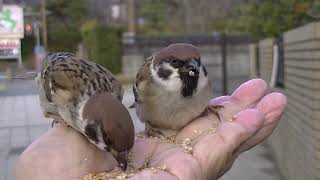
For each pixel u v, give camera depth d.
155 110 0.64
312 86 0.90
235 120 0.61
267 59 1.71
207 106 0.65
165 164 0.57
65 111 0.59
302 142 0.98
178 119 0.64
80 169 0.56
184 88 0.63
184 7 6.29
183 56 0.63
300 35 1.00
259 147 1.46
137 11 6.34
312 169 0.90
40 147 0.57
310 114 0.91
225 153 0.59
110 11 6.08
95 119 0.55
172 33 5.91
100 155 0.57
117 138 0.54
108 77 0.61
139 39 4.23
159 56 0.64
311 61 0.90
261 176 1.20
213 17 6.11
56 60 0.63
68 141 0.57
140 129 0.67
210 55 3.70
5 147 1.34
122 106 0.56
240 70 3.56
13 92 1.86
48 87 0.62
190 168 0.57
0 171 1.14
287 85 1.20
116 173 0.56
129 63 4.17
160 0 6.23
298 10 1.77
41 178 0.55
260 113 0.61
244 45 3.72
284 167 1.19
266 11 1.97
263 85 0.65
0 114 1.70
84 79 0.60
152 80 0.64
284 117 1.20
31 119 1.62
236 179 1.18
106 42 4.07
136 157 0.59
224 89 2.48
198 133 0.62
